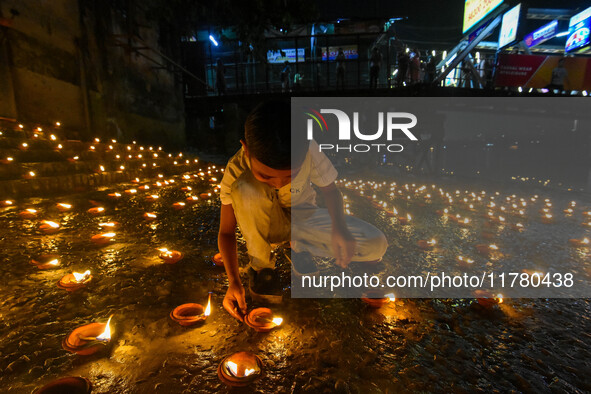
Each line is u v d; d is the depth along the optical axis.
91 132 8.52
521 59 14.27
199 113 15.67
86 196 5.21
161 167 8.99
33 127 6.61
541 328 1.78
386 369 1.39
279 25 9.55
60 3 7.51
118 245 3.00
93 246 2.94
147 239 3.22
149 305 1.88
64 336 1.55
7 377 1.27
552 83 14.42
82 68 8.20
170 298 1.98
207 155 14.61
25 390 1.21
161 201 5.36
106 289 2.07
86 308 1.83
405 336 1.65
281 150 1.19
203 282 2.23
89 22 8.44
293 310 1.86
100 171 6.62
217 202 5.47
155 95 11.79
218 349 1.49
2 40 6.21
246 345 1.52
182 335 1.59
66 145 6.47
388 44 16.48
